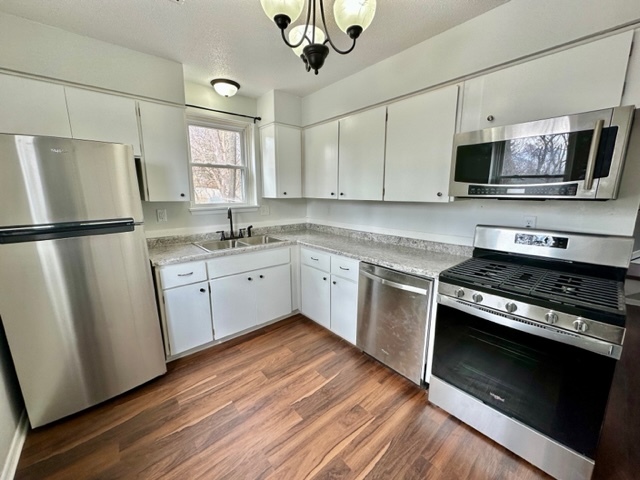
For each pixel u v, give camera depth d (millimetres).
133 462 1413
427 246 2371
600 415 1157
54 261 1549
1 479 1291
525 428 1364
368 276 2143
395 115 2139
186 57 2148
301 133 3109
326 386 1962
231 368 2164
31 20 1662
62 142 1505
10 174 1391
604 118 1194
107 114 1960
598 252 1485
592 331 1128
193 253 2277
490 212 1977
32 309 1516
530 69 1472
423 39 1914
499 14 1576
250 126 3070
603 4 1269
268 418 1684
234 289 2480
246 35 1852
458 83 1802
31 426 1582
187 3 1530
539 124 1359
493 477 1328
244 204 3170
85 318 1680
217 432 1588
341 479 1325
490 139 1537
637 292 2660
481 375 1509
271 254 2697
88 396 1730
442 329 1649
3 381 1472
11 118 1657
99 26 1737
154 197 2223
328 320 2623
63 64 1786
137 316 1884
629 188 1401
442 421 1655
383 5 1555
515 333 1354
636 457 1391
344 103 2578
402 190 2150
